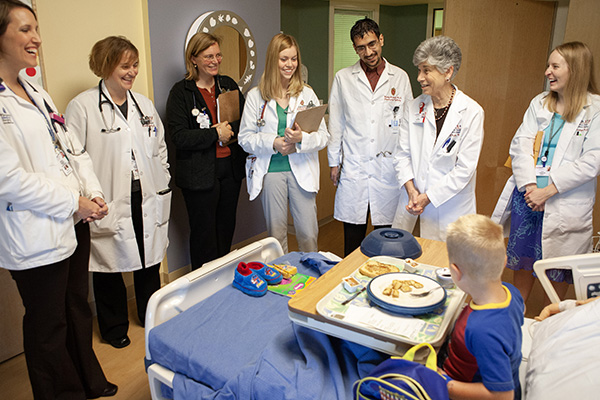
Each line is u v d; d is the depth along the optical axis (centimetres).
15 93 150
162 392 142
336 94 267
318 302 124
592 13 288
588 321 117
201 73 250
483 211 358
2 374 205
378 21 506
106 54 197
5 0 138
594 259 149
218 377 122
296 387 113
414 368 91
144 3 246
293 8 475
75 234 167
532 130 214
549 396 102
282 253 203
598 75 292
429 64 196
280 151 236
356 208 268
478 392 95
